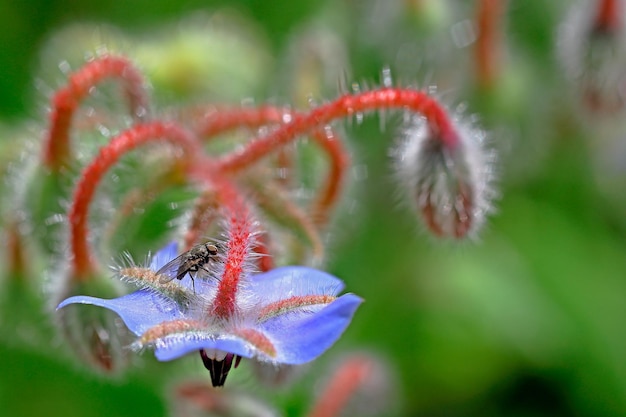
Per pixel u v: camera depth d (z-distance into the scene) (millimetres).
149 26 291
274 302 187
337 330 181
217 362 187
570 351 262
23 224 213
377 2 246
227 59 250
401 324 264
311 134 208
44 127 213
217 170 203
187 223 201
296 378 209
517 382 263
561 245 275
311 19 276
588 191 281
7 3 288
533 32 273
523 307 265
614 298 268
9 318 224
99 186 202
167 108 227
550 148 263
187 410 211
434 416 264
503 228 277
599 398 260
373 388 240
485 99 242
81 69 210
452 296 267
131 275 188
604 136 264
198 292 188
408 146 208
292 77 246
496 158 236
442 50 244
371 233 260
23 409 251
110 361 198
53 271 210
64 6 292
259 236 197
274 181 210
